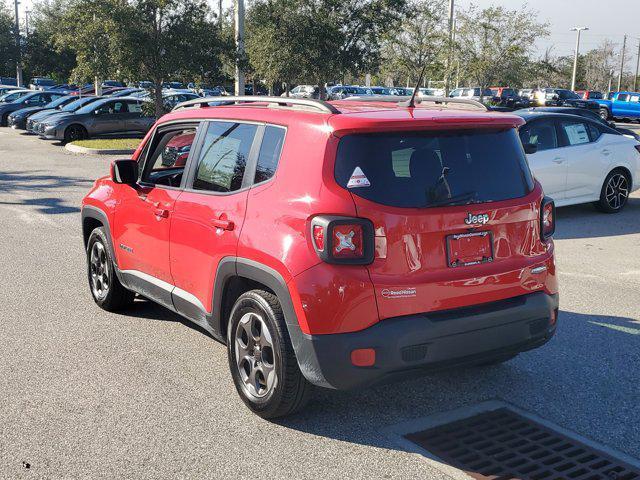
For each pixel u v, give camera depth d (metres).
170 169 5.67
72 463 3.62
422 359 3.70
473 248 3.88
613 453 3.78
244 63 23.89
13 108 32.34
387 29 27.33
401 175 3.75
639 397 4.49
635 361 5.10
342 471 3.57
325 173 3.71
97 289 6.36
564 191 10.74
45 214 11.27
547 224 4.26
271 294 4.02
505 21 28.56
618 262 8.23
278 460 3.68
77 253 8.53
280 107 4.29
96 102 24.83
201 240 4.52
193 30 22.67
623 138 11.46
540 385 4.68
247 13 29.41
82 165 18.34
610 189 11.35
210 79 24.09
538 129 10.58
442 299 3.76
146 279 5.35
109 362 5.05
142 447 3.80
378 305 3.62
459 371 4.92
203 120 4.89
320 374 3.67
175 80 24.56
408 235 3.68
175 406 4.33
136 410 4.26
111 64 22.69
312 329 3.64
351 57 27.94
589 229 10.24
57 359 5.10
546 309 4.13
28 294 6.77
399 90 41.00
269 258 3.84
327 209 3.63
